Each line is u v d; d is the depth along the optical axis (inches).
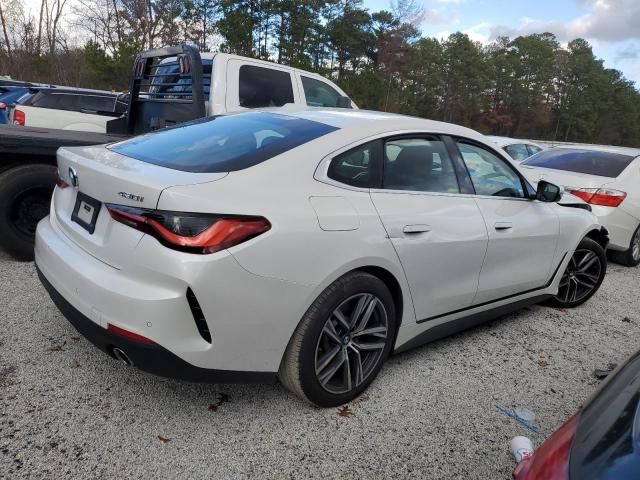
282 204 93.7
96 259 95.6
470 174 136.7
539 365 139.9
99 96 416.8
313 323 98.7
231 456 93.4
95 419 100.0
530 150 527.8
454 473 94.7
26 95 403.9
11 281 163.3
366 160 112.4
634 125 3804.1
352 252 101.3
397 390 120.3
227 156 103.3
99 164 101.0
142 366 89.1
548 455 49.5
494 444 103.7
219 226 85.1
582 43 3580.2
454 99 2775.6
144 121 262.4
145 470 88.1
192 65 215.5
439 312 128.3
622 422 46.8
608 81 3543.3
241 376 94.3
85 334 96.0
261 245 88.3
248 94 254.5
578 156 273.6
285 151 103.8
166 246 84.6
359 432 103.4
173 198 84.7
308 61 1723.7
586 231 176.2
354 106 313.0
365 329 110.5
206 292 84.4
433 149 129.2
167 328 84.9
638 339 165.0
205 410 105.9
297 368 100.0
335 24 2082.9
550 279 166.6
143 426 99.3
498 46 3523.6
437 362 136.4
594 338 162.6
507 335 159.0
